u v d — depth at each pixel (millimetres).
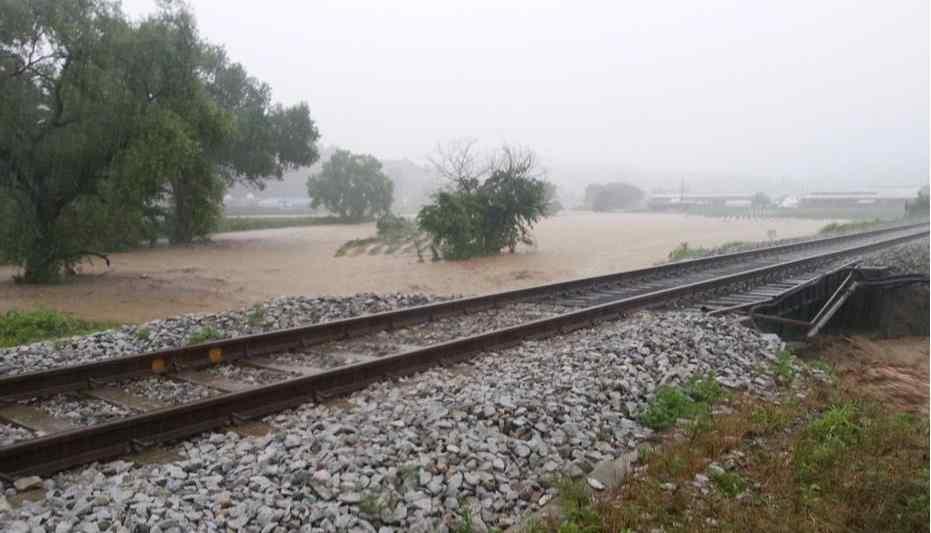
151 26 25344
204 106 26812
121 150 23953
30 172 23516
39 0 22703
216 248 41969
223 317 12617
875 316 19109
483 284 24391
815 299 17109
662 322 10766
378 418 6414
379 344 10430
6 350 9977
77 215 25031
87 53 23562
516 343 10320
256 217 79188
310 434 6066
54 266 25203
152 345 10516
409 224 47281
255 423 6801
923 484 5512
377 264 30891
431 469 5293
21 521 4527
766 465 5824
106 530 4371
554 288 15781
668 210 114438
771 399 7840
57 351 10016
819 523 4906
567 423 6328
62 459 5629
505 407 6508
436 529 4559
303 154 50688
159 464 5723
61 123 23984
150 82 25375
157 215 37250
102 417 7051
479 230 31344
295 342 10094
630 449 6215
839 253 24594
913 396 10430
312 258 35781
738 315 12156
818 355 14312
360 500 4738
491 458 5512
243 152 46281
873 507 5211
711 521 4848
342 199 74125
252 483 5074
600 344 9430
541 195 32781
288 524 4520
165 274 28688
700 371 8383
